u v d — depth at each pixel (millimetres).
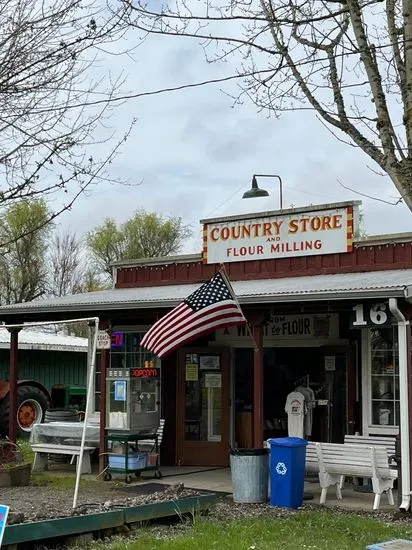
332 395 13367
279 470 10336
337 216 13211
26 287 31953
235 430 14430
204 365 14477
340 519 9305
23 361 20891
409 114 7105
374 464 10141
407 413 9922
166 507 9180
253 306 11219
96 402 15508
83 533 8188
